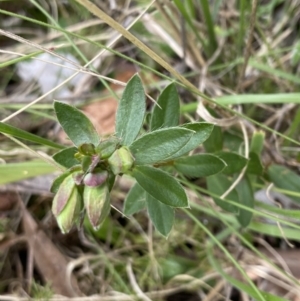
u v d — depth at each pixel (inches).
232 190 5.1
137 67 7.1
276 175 5.4
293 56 6.6
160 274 6.1
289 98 4.9
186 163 4.5
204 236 6.2
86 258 6.1
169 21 6.1
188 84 4.6
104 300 5.8
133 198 4.6
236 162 4.8
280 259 5.7
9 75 7.4
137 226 6.3
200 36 6.5
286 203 6.0
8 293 6.1
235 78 6.8
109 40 7.2
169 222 4.3
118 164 3.3
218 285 5.8
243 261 5.9
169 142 3.5
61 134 6.8
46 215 6.4
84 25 6.9
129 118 3.8
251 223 5.5
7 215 6.4
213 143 5.1
